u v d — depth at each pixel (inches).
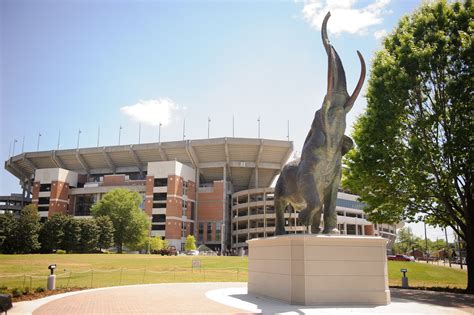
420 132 849.5
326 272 473.7
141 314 406.0
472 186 831.1
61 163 4650.6
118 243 3287.4
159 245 3326.8
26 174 4990.2
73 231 2970.0
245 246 3836.1
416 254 3745.1
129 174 4680.1
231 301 506.0
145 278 1096.8
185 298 543.5
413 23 893.8
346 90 519.8
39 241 2918.3
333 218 534.0
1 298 370.0
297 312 411.5
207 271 1433.3
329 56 516.4
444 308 479.5
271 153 4143.7
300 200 561.9
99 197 4407.0
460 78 771.4
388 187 919.7
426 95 842.8
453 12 838.5
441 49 797.2
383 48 932.0
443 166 864.9
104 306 467.5
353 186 988.6
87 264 1686.8
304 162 524.1
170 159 4335.6
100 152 4419.3
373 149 892.6
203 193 4323.3
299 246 479.5
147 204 4003.4
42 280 993.5
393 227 4306.1
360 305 470.3
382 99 853.8
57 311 430.0
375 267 492.4
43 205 4325.8
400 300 554.6
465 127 791.7
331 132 514.6
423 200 928.3
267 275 545.6
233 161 4274.1
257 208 3978.8
